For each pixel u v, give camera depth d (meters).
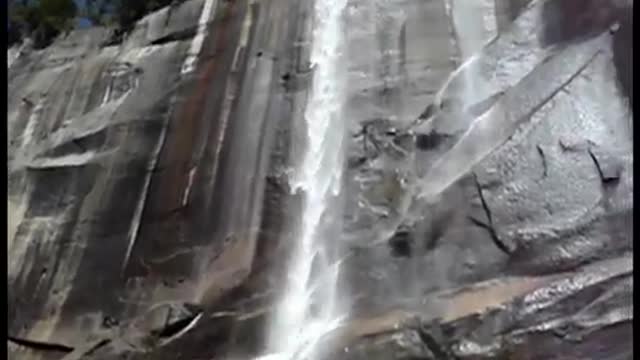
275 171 19.73
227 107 20.97
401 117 19.06
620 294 15.08
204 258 19.47
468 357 15.39
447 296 16.45
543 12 19.03
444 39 19.69
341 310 17.45
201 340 18.30
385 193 18.27
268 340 17.91
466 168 17.55
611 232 15.96
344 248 18.11
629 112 16.94
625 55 17.58
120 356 18.84
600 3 18.28
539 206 16.66
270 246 19.02
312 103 20.22
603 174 16.50
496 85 18.48
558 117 17.44
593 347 14.80
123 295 19.81
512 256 16.39
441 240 17.06
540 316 15.25
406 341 16.09
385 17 20.53
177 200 20.31
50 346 19.98
